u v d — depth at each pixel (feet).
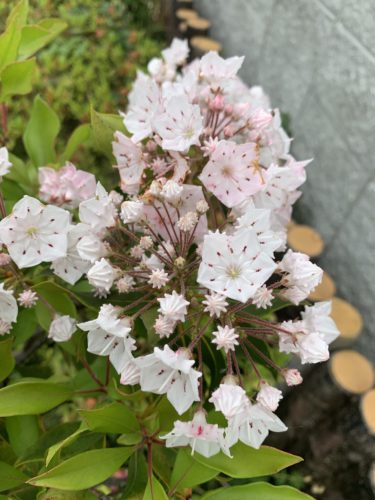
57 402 0.49
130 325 0.44
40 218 0.45
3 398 0.46
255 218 0.43
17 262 0.45
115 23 1.57
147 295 0.47
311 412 0.91
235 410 0.40
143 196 0.47
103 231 0.48
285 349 0.46
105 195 0.47
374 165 0.92
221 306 0.42
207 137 0.53
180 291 0.47
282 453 0.43
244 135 0.54
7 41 0.55
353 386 0.83
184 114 0.48
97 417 0.45
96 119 0.56
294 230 1.03
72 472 0.43
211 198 0.56
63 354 0.75
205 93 0.55
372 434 0.79
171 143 0.47
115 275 0.46
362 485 0.89
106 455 0.45
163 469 0.50
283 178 0.51
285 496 0.44
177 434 0.42
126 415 0.47
